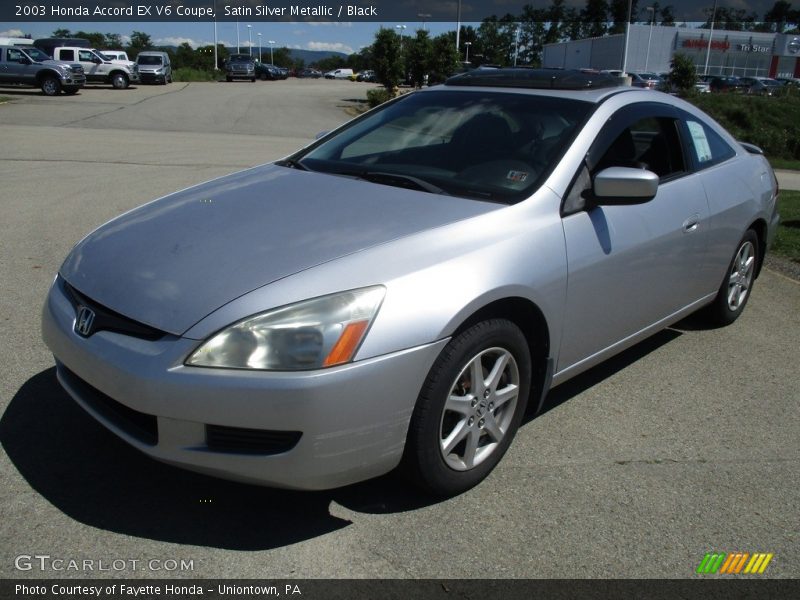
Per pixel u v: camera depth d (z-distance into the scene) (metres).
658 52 58.38
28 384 3.53
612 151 3.46
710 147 4.34
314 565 2.40
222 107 25.44
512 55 69.06
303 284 2.40
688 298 4.14
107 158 11.57
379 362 2.37
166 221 3.00
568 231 3.06
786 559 2.56
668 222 3.66
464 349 2.60
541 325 3.01
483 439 2.95
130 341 2.44
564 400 3.74
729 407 3.73
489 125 3.56
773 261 6.82
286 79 61.59
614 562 2.50
